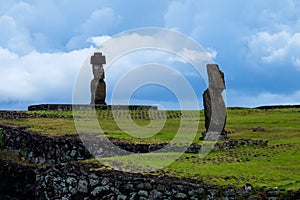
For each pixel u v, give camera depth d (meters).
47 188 23.06
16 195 27.78
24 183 27.61
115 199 20.45
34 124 36.84
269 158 24.59
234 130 37.56
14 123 37.41
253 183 19.36
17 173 28.33
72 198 21.77
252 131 36.84
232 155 25.64
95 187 21.19
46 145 30.17
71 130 33.75
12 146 32.97
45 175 23.67
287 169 21.94
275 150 26.92
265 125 40.84
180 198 19.33
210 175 20.86
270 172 21.31
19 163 29.48
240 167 22.44
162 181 19.95
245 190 18.56
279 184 19.06
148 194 19.89
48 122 38.28
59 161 29.16
